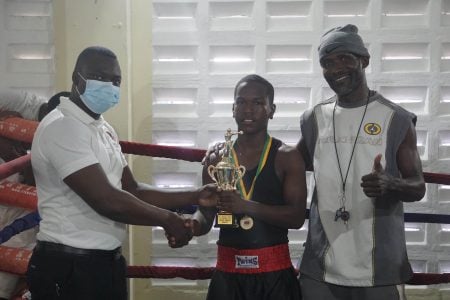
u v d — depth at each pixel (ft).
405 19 12.17
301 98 12.51
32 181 10.28
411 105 12.44
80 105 7.08
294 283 7.83
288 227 7.69
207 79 12.35
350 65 7.52
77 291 6.79
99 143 7.02
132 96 12.30
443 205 12.30
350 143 7.72
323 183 7.82
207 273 10.39
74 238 6.86
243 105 7.83
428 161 12.29
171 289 12.48
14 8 12.12
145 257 12.48
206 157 8.43
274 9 12.21
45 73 12.19
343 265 7.55
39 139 6.87
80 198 6.89
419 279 9.78
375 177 7.01
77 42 11.94
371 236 7.53
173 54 12.40
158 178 12.59
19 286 10.05
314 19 12.12
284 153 7.88
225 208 7.57
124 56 11.87
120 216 6.84
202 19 12.19
